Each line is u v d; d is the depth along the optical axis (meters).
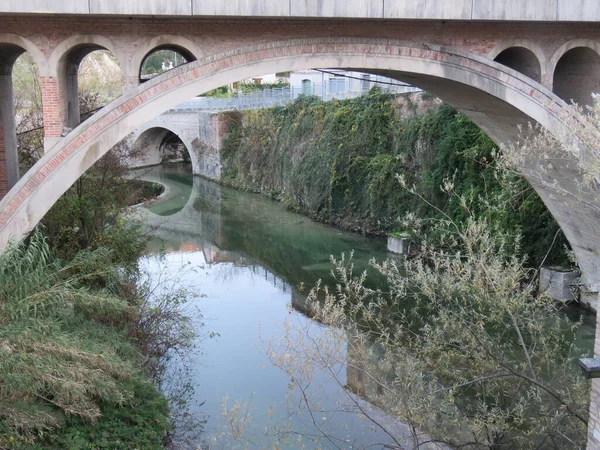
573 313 15.29
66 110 11.23
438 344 9.35
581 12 12.62
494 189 18.25
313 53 11.87
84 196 15.45
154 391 10.83
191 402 12.22
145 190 35.59
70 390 8.37
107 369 9.33
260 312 17.27
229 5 10.55
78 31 10.68
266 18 11.18
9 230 10.61
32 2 9.81
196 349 14.62
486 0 11.94
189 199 33.97
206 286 19.77
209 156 40.59
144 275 17.80
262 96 42.38
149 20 10.93
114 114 10.83
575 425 8.79
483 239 8.86
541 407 8.59
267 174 34.41
